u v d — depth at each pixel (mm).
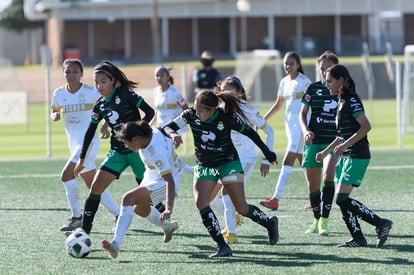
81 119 22703
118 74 19453
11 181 32906
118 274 16641
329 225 22422
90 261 18031
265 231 21578
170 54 128500
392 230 21328
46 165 38562
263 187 30141
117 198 28172
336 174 19594
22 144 51750
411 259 17594
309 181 21562
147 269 17078
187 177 33125
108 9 124812
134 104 19406
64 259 18297
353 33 127125
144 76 80438
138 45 128875
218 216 24016
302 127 21078
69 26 128250
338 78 18656
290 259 17891
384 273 16281
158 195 18359
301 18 127125
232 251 18922
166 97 30062
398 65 44375
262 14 122812
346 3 123250
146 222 23188
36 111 75625
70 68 22500
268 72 77938
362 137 18375
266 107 73625
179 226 22531
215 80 41219
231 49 127125
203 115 17609
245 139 20844
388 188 29109
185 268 17141
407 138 50562
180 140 18234
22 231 22094
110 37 129125
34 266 17562
